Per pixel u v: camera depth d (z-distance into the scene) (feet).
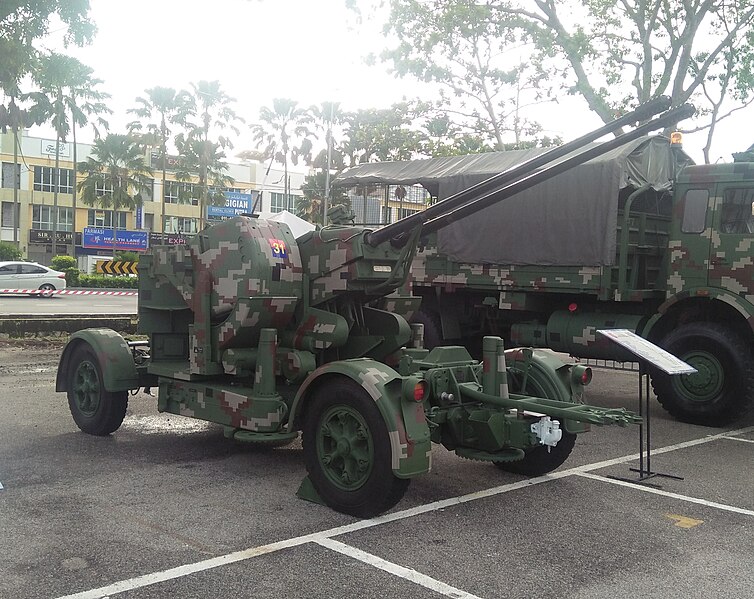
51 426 24.71
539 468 20.10
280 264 19.34
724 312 29.60
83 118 174.19
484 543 14.90
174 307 22.40
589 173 30.14
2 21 43.68
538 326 33.78
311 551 14.19
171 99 175.73
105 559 13.56
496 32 60.18
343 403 16.40
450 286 35.27
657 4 55.26
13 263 98.89
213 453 21.74
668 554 14.60
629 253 30.86
